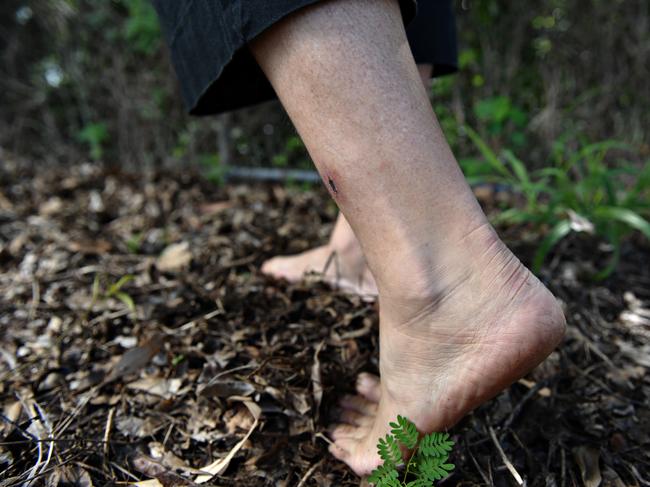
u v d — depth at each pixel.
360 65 0.31
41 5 1.44
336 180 0.33
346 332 0.53
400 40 0.32
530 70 1.21
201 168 1.31
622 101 1.20
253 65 0.42
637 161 1.14
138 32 1.29
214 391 0.45
